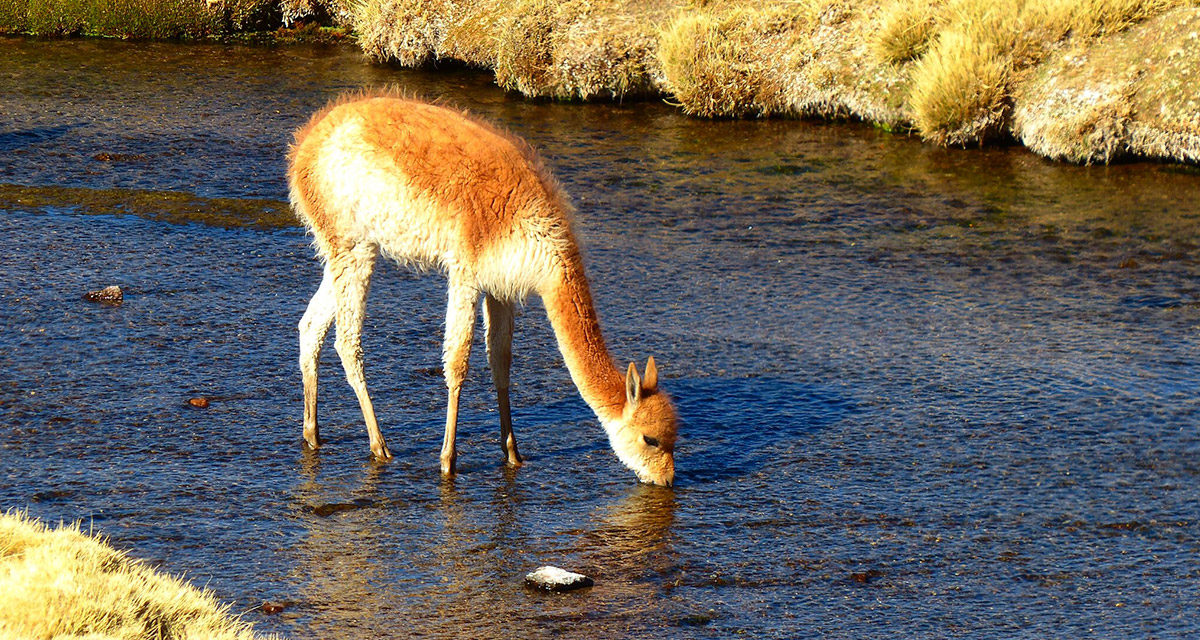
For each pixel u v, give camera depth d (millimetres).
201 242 33875
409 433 22484
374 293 30266
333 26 64250
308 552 17875
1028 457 21734
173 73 54781
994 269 32875
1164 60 42281
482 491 20234
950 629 16141
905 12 48188
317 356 21344
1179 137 41062
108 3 61406
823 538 18750
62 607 13820
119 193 38406
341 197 20219
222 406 23078
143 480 19891
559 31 52656
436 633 15695
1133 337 27922
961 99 44156
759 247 34781
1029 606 16797
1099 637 15984
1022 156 43562
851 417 23500
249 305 28875
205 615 14828
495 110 50156
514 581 17266
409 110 20344
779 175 41781
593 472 21109
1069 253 34062
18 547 15789
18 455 20531
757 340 27656
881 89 47281
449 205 19469
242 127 46656
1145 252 34031
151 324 27125
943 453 21906
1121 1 44438
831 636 15922
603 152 44500
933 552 18344
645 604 16672
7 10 61188
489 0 57094
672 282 31812
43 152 42469
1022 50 45000
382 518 19125
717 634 15906
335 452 21516
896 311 29766
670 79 50125
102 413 22391
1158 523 19359
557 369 25859
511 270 19719
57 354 25062
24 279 29734
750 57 49719
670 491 20406
